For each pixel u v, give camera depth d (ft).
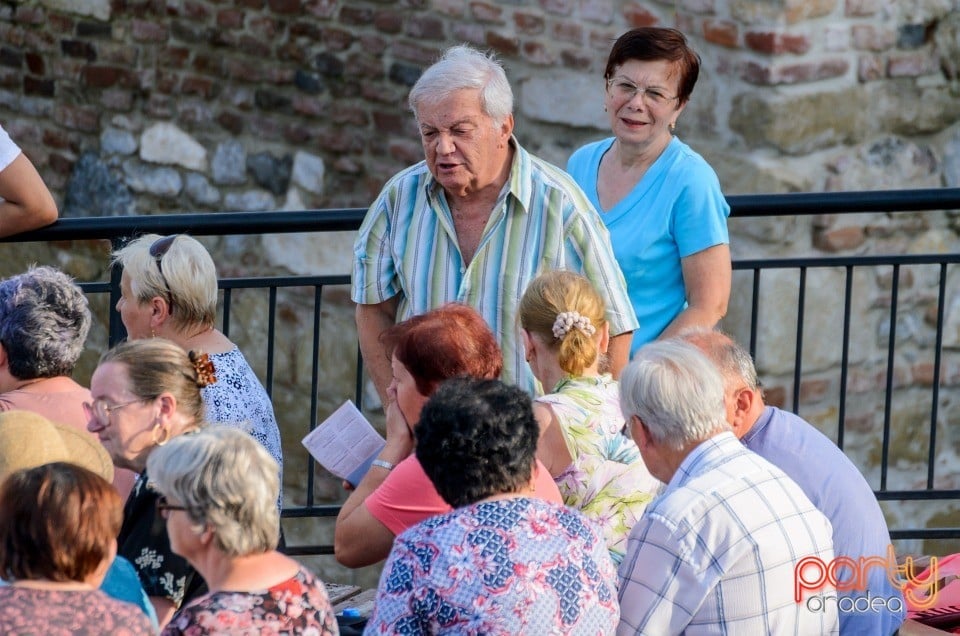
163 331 43.91
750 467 35.04
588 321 38.96
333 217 51.06
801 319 54.44
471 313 38.88
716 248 48.03
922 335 73.56
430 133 43.19
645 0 70.33
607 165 50.49
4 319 41.19
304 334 84.84
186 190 89.25
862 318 71.92
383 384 47.62
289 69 83.20
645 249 48.47
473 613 29.55
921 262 53.67
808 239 70.18
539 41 73.77
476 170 43.45
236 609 28.81
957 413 74.90
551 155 74.69
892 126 70.49
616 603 31.48
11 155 50.21
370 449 41.19
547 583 30.01
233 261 87.04
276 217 51.03
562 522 31.07
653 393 35.12
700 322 47.29
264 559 29.86
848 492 39.22
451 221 45.37
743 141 68.59
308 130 83.20
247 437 30.14
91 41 91.71
